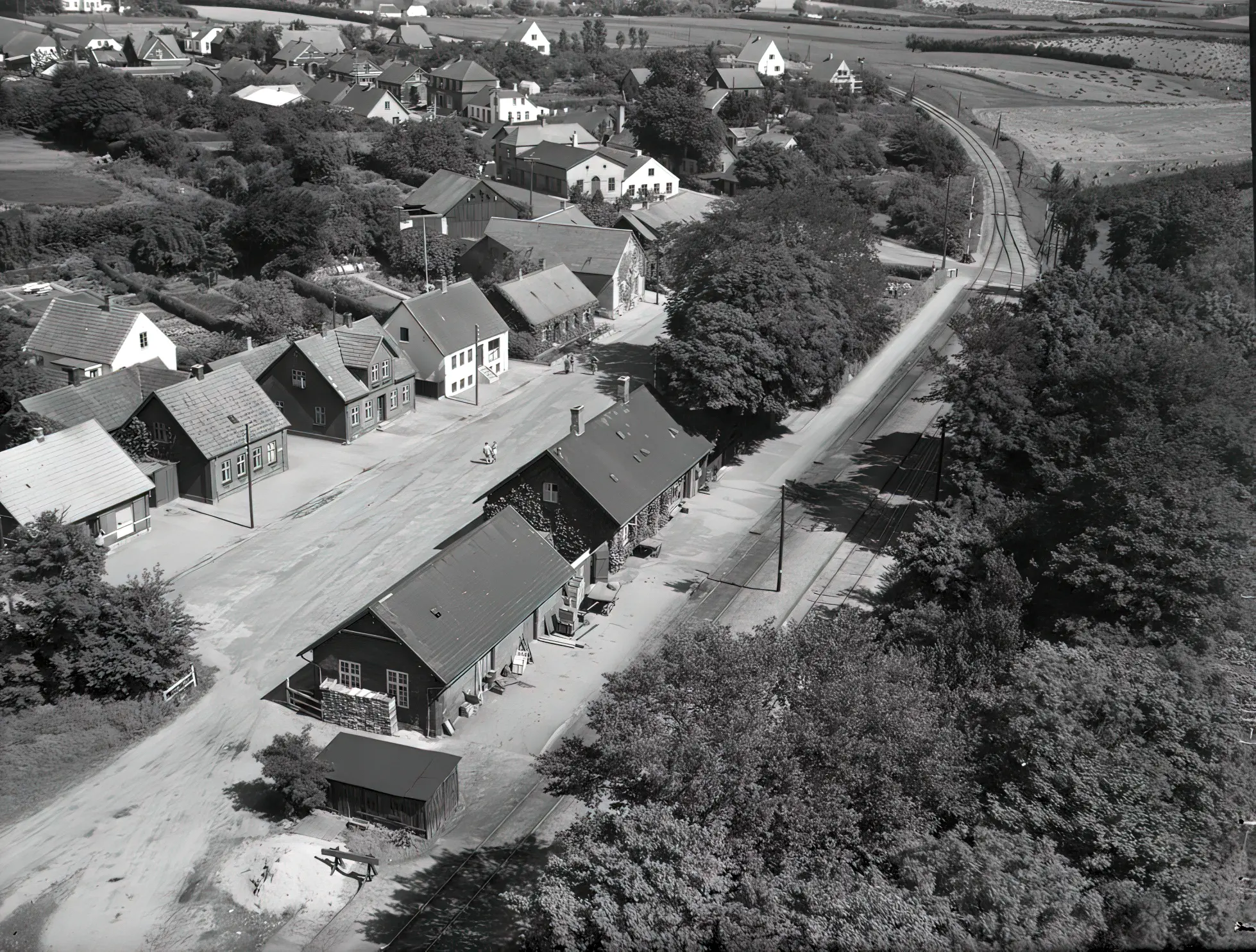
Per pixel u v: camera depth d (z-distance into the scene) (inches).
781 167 6825.8
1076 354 3245.6
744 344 3380.9
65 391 3134.8
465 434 3634.4
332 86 7844.5
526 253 4869.6
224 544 2886.3
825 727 1518.2
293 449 3476.9
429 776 1959.9
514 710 2293.3
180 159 5925.2
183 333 4178.2
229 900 1771.7
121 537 2856.8
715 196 6909.5
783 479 3479.3
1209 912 1256.8
